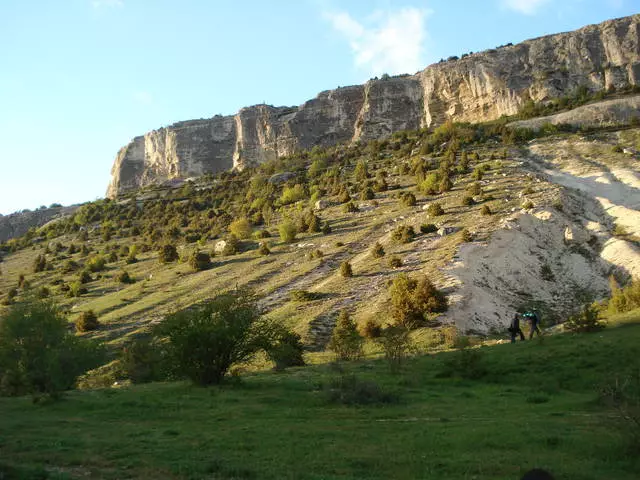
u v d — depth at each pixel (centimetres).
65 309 6925
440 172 9738
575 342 2783
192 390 2436
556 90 15688
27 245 13012
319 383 2483
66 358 3303
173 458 1316
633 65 15375
